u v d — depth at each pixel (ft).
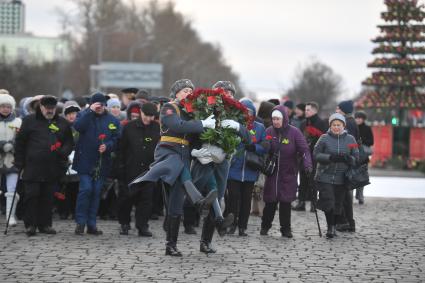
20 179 91.20
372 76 236.02
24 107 103.24
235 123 71.31
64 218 99.86
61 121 86.22
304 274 65.98
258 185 105.09
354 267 69.82
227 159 72.59
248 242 83.35
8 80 372.79
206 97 71.51
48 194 85.97
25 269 66.08
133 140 86.99
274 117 88.22
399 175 203.62
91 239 82.89
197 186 72.54
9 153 91.25
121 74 570.05
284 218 87.30
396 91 237.86
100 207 100.68
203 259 71.97
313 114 114.21
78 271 65.36
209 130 70.44
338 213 88.84
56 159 85.20
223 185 73.46
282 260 72.49
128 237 85.05
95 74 537.24
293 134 88.12
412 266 70.95
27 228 84.94
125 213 87.10
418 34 233.96
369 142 122.31
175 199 72.79
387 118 240.73
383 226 98.27
